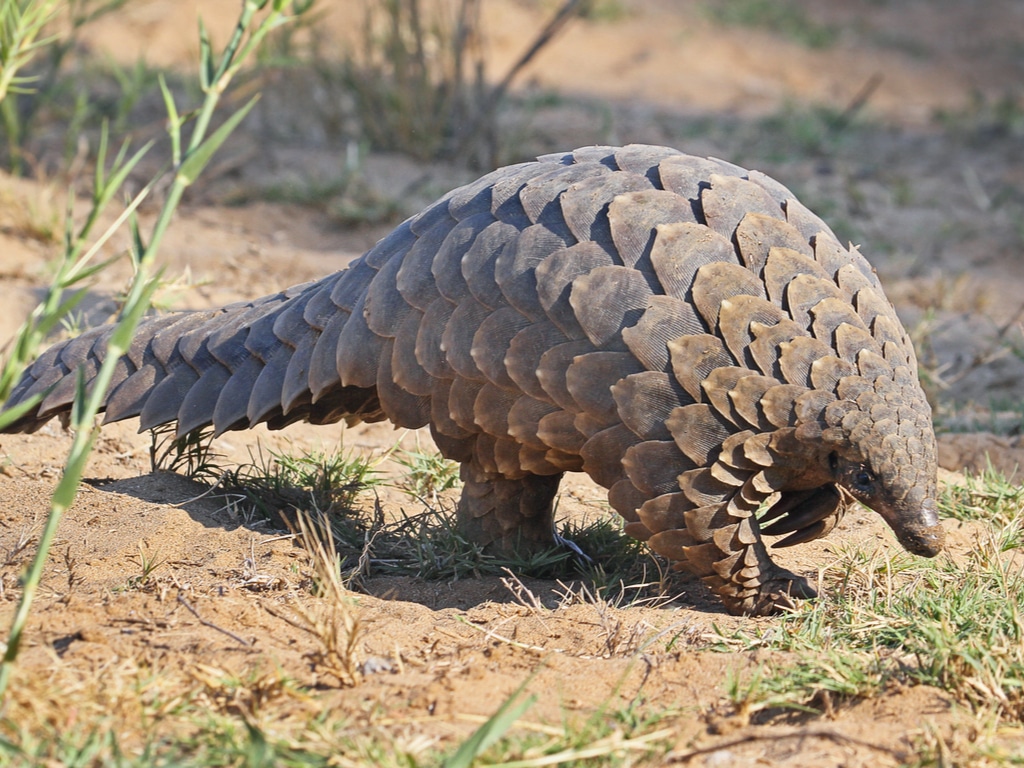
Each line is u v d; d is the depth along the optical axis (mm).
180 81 20734
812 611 7188
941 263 17625
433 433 7773
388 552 8492
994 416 12211
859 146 22828
